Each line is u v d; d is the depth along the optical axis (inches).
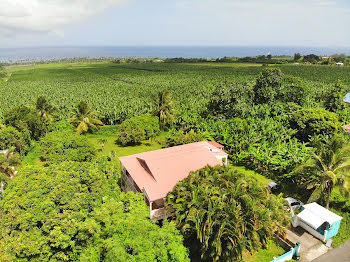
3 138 1537.9
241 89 2145.7
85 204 698.2
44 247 587.2
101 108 2615.7
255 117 2030.0
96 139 2046.0
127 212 758.5
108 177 940.0
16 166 1203.9
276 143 1476.4
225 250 690.2
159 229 681.0
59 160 1309.1
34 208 631.2
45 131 2091.5
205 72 6392.7
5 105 3031.5
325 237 855.1
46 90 4340.6
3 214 636.7
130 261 583.5
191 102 2770.7
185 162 1039.6
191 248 742.5
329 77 4456.2
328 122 1579.7
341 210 1015.6
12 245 574.2
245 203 705.6
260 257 810.2
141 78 5723.4
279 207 818.2
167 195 831.7
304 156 1209.4
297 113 1722.4
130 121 1857.8
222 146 1526.8
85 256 619.8
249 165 1432.1
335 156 929.5
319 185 975.0
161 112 2033.7
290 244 850.1
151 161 1021.2
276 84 2320.4
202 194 729.6
